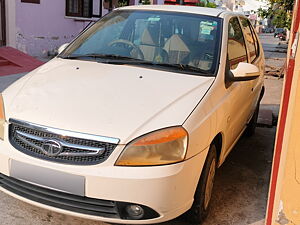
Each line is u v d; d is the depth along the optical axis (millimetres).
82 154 2469
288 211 1548
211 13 3900
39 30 11336
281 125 1925
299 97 1469
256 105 5098
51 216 3059
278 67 13406
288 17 15477
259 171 4316
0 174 2746
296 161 1501
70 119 2562
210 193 3188
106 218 2494
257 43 5207
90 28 4125
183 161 2523
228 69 3445
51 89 2943
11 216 3012
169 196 2480
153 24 3799
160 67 3330
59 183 2488
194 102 2793
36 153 2574
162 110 2652
